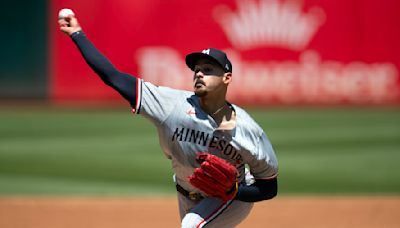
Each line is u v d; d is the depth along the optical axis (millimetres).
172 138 16078
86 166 42125
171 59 61000
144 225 28766
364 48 63344
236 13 61500
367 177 40625
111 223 29062
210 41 61438
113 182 38438
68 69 61406
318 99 63375
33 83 61500
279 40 62250
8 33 60750
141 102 15703
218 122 16250
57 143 48344
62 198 34406
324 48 62938
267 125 55406
